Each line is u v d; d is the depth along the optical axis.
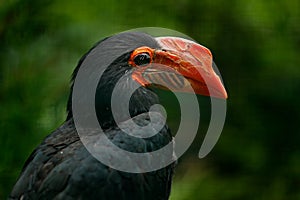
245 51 17.55
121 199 9.45
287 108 17.86
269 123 17.81
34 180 9.49
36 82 14.95
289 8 17.22
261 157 17.72
